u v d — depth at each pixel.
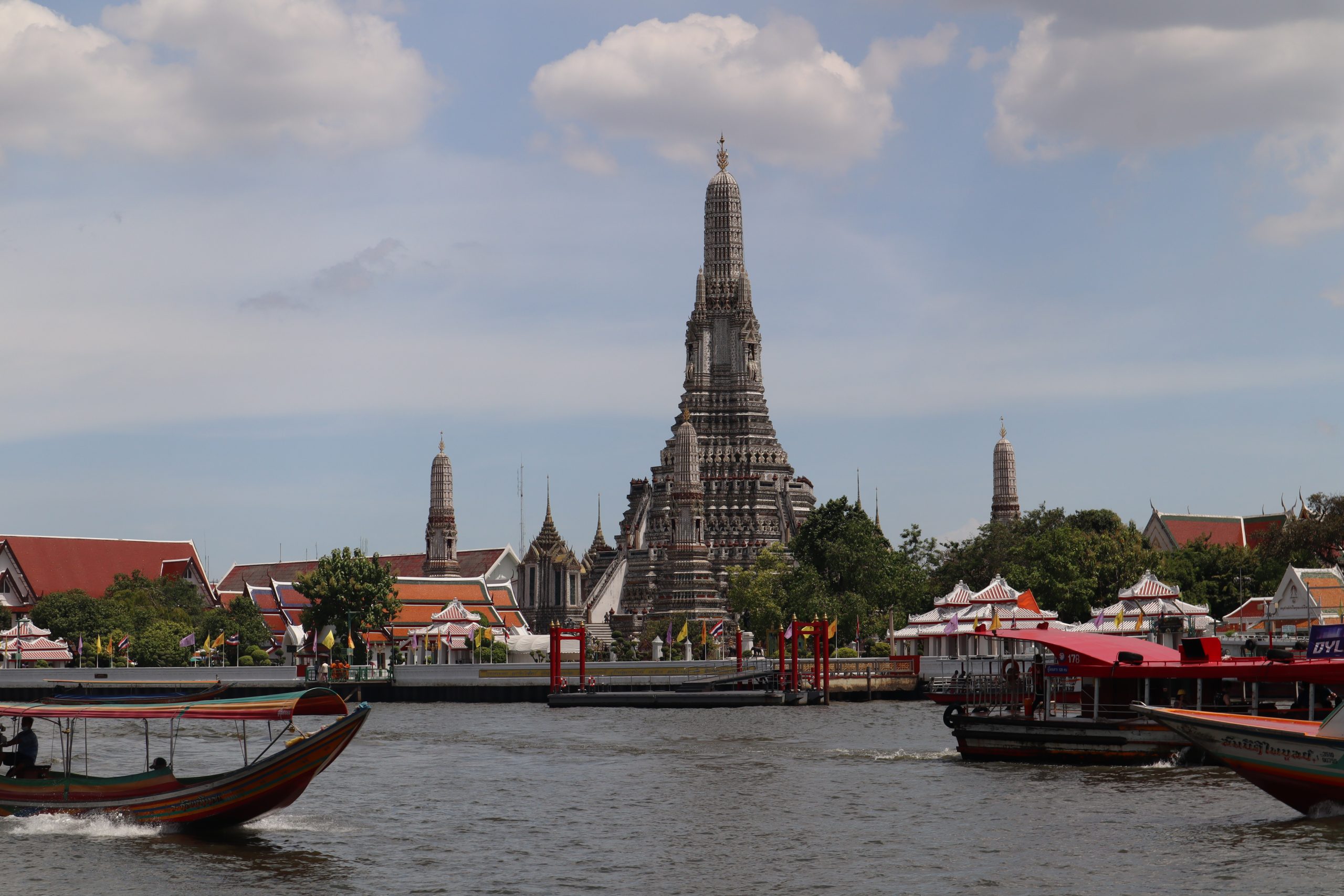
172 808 49.19
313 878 43.84
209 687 140.88
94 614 176.50
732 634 194.00
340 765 71.56
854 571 155.00
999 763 67.94
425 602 184.38
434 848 48.34
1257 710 63.81
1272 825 49.94
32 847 47.22
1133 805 54.78
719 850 47.81
